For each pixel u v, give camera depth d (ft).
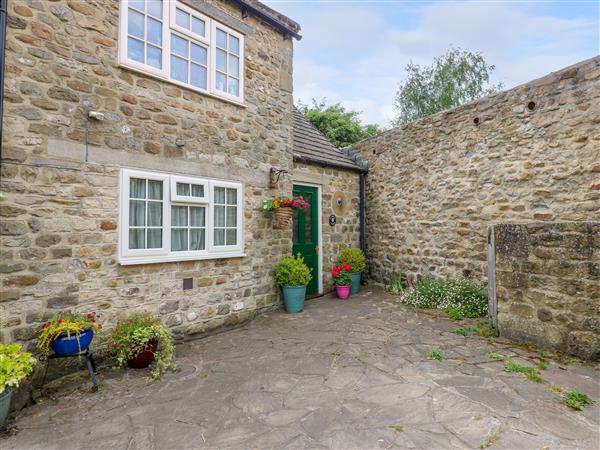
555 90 15.74
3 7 9.84
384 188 25.32
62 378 10.77
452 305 17.71
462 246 19.89
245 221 17.12
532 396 8.63
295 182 21.50
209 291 15.42
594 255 11.00
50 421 8.30
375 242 26.11
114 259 12.32
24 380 9.61
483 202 18.81
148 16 13.42
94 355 11.66
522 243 12.82
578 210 14.88
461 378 9.80
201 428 7.70
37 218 10.61
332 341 13.55
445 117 20.94
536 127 16.47
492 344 12.73
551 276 11.98
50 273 10.84
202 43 15.29
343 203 24.86
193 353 12.91
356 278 23.32
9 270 10.07
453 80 59.31
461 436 6.97
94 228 11.81
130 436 7.48
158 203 13.78
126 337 11.15
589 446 6.55
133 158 12.85
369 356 11.79
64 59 11.19
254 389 9.60
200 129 15.15
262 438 7.19
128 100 12.77
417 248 22.72
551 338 11.92
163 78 13.66
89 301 11.68
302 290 18.42
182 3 14.43
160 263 13.71
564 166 15.40
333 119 57.52
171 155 14.05
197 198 14.83
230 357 12.31
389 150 24.91
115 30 12.42
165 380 10.48
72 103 11.35
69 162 11.27
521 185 17.07
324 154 24.14
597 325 10.87
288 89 19.65
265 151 18.20
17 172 10.25
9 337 10.00
